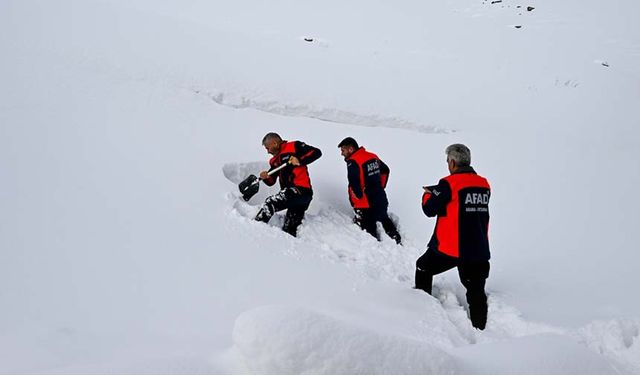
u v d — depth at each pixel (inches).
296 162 173.2
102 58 245.0
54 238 119.8
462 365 61.0
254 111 251.0
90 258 116.1
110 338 86.3
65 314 93.5
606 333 120.8
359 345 53.5
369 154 187.3
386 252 175.8
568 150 288.5
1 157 147.6
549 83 463.5
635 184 256.4
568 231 203.5
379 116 282.8
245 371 55.2
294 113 265.7
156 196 155.3
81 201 139.4
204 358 60.8
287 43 431.8
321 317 56.0
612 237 202.1
